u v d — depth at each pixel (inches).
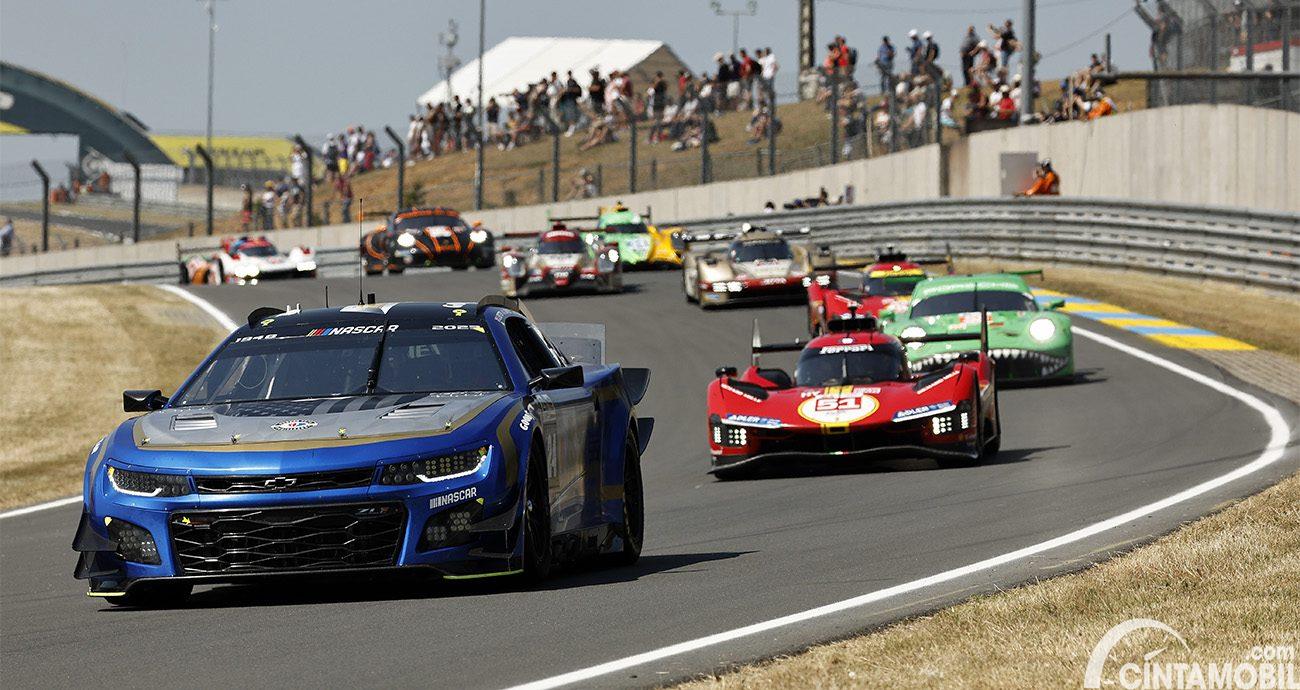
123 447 1082.7
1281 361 3115.2
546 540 1123.9
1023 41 5452.8
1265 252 4030.5
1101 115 5324.8
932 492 1775.3
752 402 2102.6
